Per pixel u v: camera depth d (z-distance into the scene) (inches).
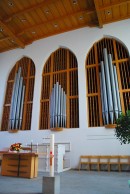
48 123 393.4
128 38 382.0
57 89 396.2
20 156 242.5
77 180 208.7
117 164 320.5
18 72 463.5
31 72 466.0
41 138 382.6
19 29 436.5
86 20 416.2
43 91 430.9
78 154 344.5
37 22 420.5
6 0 355.6
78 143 351.3
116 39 397.7
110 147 327.9
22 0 356.8
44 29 443.2
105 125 338.6
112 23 406.6
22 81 454.0
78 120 375.6
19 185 176.4
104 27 410.6
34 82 446.3
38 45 470.9
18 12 383.9
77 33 433.1
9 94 470.0
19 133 406.3
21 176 233.8
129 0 348.5
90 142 343.9
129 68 371.2
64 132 367.6
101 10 372.5
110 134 334.0
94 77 391.2
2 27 400.2
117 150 322.3
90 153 337.4
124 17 394.9
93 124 359.6
